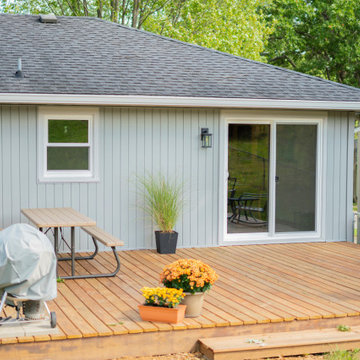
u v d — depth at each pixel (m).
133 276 7.01
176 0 21.08
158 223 8.59
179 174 8.96
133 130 8.72
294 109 9.26
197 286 5.15
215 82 9.09
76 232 8.55
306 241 9.62
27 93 7.66
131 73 8.93
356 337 5.16
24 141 8.26
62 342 4.65
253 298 6.02
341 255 8.52
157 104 8.24
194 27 20.31
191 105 8.38
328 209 9.71
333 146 9.66
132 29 10.95
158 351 4.93
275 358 4.93
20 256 4.48
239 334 5.16
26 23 10.39
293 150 9.47
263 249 8.95
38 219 6.86
